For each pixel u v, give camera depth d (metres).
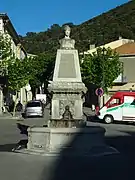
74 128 15.10
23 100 79.88
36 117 42.72
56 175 10.89
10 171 11.50
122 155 14.86
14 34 64.12
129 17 124.19
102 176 10.80
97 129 15.15
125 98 34.72
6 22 52.19
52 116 16.84
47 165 12.52
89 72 57.78
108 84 57.03
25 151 15.34
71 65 17.03
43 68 82.06
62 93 16.81
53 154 14.51
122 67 60.78
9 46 44.53
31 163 12.91
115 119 34.75
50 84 16.88
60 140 14.84
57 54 17.09
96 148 14.97
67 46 17.22
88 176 10.79
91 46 76.00
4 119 38.91
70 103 16.81
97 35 111.62
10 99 62.00
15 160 13.53
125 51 63.12
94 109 56.81
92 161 13.37
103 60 55.97
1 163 12.94
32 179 10.30
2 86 48.44
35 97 83.38
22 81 46.84
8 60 44.59
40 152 14.79
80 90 16.78
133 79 61.47
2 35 44.94
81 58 61.75
